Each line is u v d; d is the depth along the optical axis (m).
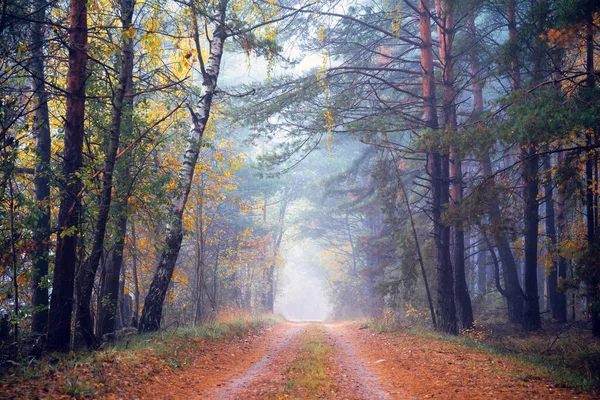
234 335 18.14
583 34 13.66
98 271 16.22
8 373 8.64
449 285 20.66
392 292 22.44
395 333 19.89
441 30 21.41
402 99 26.14
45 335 11.13
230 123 22.12
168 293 22.36
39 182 13.74
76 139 11.21
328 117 19.45
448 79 20.89
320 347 15.92
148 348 11.55
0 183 10.81
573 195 15.95
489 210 16.61
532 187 19.69
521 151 18.61
